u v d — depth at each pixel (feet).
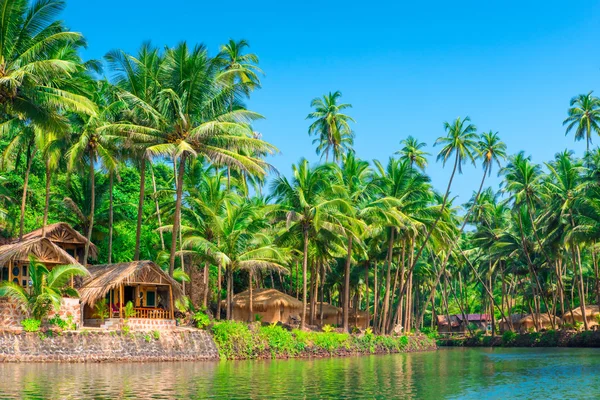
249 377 104.68
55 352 121.60
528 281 339.98
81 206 173.58
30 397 77.61
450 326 354.33
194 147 145.38
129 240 186.29
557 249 261.85
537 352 206.69
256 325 157.89
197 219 175.63
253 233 166.81
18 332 119.55
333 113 257.34
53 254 135.64
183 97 140.97
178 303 146.92
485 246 286.87
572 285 287.07
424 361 154.51
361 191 200.85
